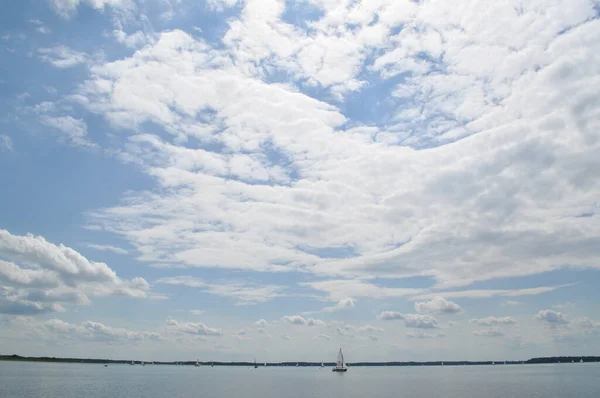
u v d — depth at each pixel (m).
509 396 124.44
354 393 140.12
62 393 128.62
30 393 126.69
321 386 172.25
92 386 156.25
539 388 150.62
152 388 153.38
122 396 123.44
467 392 139.50
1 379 181.00
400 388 160.00
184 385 172.12
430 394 134.75
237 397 124.56
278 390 150.38
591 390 140.50
